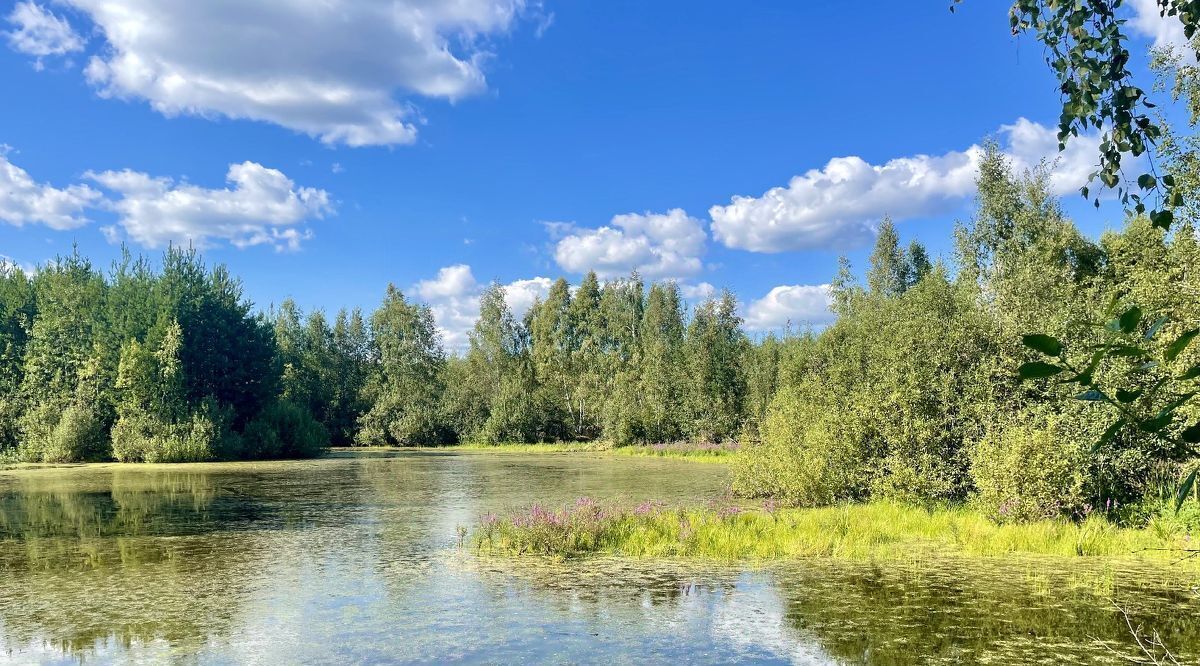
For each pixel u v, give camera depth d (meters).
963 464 17.05
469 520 16.89
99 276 44.41
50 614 9.03
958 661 7.18
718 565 11.55
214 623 8.62
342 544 13.80
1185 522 12.38
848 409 19.39
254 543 13.95
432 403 66.69
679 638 7.98
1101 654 7.33
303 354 68.94
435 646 7.80
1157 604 9.05
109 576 11.14
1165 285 14.02
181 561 12.25
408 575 11.06
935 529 13.98
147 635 8.20
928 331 18.42
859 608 9.02
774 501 19.25
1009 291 19.45
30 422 39.72
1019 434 14.49
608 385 62.19
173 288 43.47
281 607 9.30
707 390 49.31
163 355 39.91
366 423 64.62
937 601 9.28
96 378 40.97
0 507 19.66
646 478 27.97
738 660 7.31
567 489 23.62
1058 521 14.00
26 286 46.34
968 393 17.19
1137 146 3.14
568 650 7.64
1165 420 1.84
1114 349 1.83
